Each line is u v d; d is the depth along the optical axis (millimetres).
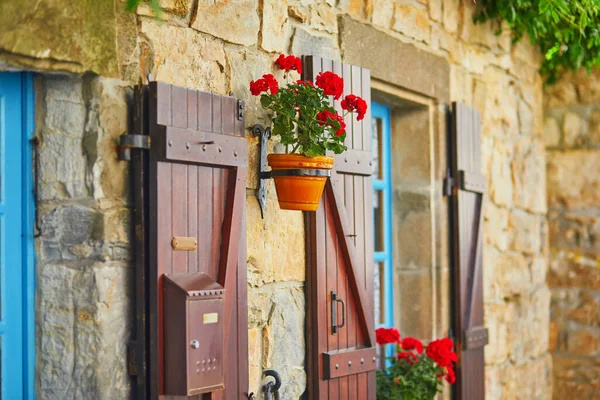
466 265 5508
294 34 4223
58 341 3244
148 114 3336
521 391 6422
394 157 5434
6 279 3205
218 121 3607
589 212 6988
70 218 3264
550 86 7109
